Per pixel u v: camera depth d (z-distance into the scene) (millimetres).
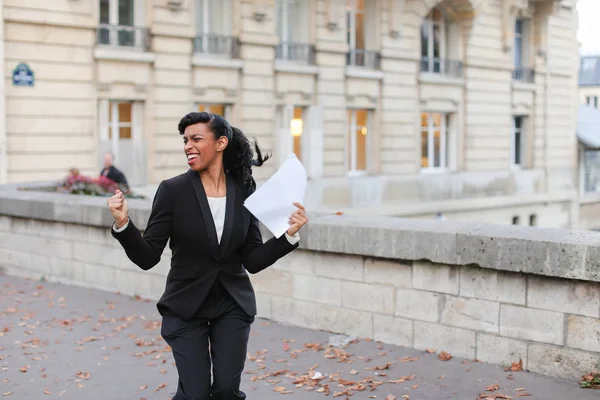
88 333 8086
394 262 7301
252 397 6027
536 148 35594
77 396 6109
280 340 7629
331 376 6500
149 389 6277
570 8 37031
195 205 4352
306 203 25266
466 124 31625
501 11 32906
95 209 10016
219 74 23156
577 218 38125
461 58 31422
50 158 19703
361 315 7578
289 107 25031
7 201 11422
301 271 8047
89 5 20141
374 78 27672
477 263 6625
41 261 11094
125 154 21188
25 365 6934
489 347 6719
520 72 35031
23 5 18938
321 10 25922
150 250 4238
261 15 24047
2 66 18656
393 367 6707
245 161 4523
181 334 4340
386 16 28078
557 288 6297
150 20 21500
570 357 6258
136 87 21266
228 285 4406
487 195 32594
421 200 29531
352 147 27844
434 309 7055
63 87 19844
